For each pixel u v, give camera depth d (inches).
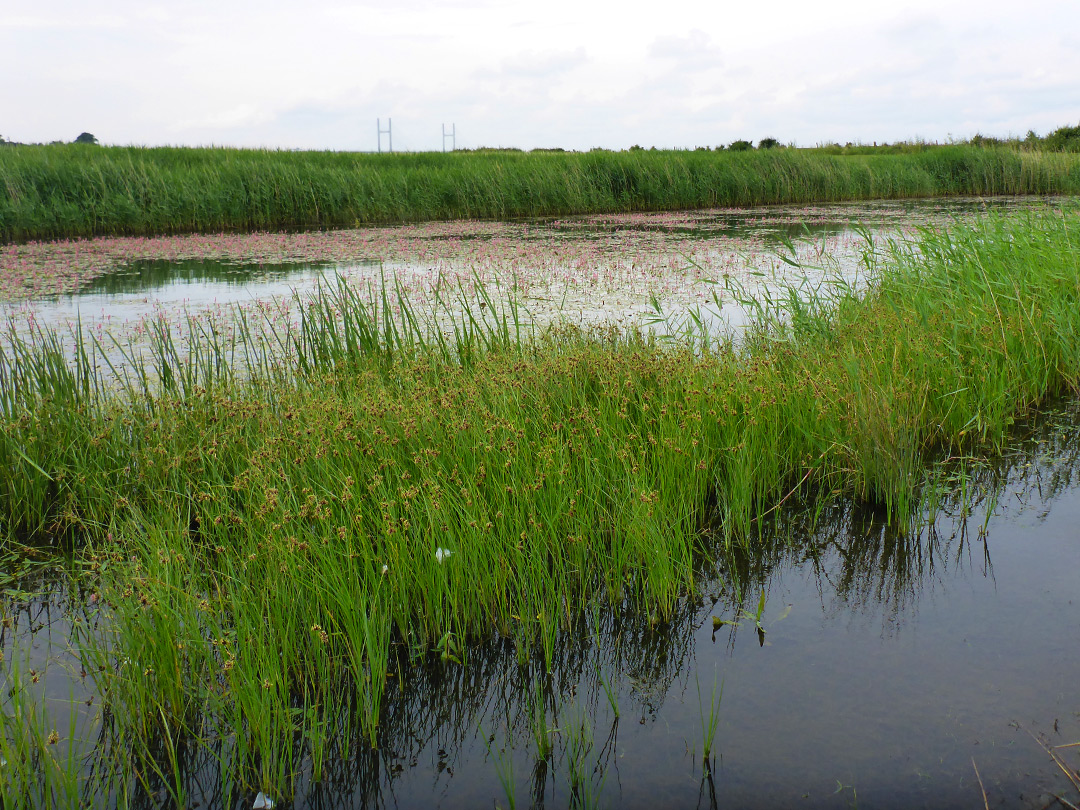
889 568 139.9
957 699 103.3
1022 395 206.7
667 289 379.2
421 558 126.9
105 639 118.9
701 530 156.3
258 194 729.0
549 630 121.4
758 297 354.0
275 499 130.1
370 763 99.3
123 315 336.5
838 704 104.3
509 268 444.8
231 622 124.7
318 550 123.2
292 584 122.0
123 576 130.0
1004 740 95.1
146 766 99.6
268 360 253.1
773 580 138.6
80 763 99.1
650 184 882.1
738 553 148.4
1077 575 132.1
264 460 152.4
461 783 95.6
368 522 140.9
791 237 573.6
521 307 336.8
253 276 440.1
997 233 300.2
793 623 125.0
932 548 145.3
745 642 120.8
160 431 183.9
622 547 137.8
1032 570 134.6
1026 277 259.4
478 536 130.0
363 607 112.2
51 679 116.4
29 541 161.0
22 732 92.6
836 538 152.1
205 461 169.6
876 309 261.9
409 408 173.6
